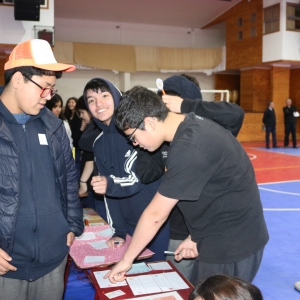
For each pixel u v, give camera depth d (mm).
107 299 1849
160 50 17891
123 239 2641
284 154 12930
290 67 18141
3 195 1669
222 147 1728
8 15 11406
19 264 1785
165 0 17453
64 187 1932
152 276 2078
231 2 17984
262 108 18031
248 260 1896
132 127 1704
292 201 6746
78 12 17422
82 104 3924
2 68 15125
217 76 19656
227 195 1814
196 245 2033
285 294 3340
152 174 2438
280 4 15672
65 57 16188
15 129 1736
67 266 2969
